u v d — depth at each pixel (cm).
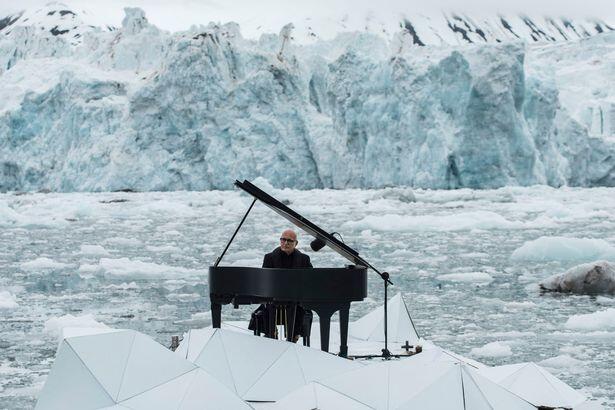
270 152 8756
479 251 2981
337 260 2559
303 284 891
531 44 17650
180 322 1409
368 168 8200
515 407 707
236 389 816
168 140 8712
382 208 5731
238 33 10144
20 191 9369
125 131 8750
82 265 2314
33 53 13000
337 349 1054
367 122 8238
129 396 702
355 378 745
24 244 3322
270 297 898
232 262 2530
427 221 4153
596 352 1173
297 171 8844
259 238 3544
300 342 1104
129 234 3838
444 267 2423
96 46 11844
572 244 2702
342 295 903
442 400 700
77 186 8875
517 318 1488
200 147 8712
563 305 1650
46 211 5409
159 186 8612
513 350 1192
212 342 865
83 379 707
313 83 9762
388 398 715
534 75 8331
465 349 1195
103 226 4428
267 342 864
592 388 945
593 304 1659
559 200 6488
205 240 3462
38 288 1919
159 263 2523
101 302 1672
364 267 930
